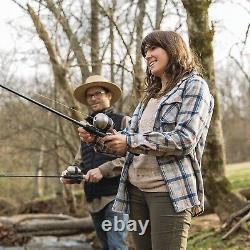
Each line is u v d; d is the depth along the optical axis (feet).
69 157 37.09
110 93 15.81
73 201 35.78
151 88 9.13
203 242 19.22
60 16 23.68
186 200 8.27
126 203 9.13
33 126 36.14
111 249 14.62
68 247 27.22
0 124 40.32
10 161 55.47
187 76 8.61
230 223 19.69
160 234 8.39
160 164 8.41
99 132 8.70
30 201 40.01
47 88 36.19
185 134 8.03
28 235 29.43
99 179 14.51
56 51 24.50
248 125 110.22
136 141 8.08
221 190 20.07
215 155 19.94
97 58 25.36
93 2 25.36
